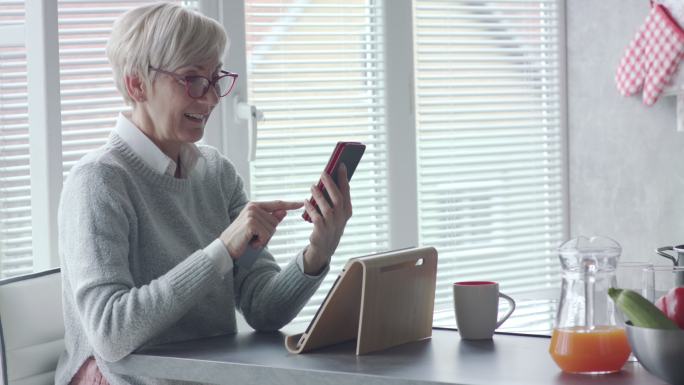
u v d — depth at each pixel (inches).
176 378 62.8
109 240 68.0
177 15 72.1
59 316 77.9
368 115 132.2
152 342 73.7
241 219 68.2
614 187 147.0
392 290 62.8
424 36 138.8
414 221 136.3
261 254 82.9
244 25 122.4
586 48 148.9
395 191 134.5
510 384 50.6
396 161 134.5
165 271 73.7
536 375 52.9
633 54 140.4
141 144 74.7
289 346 63.0
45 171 109.2
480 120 143.6
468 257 142.5
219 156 85.9
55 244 109.8
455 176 141.9
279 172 126.1
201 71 73.4
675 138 138.5
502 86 145.6
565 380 51.4
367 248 133.3
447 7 140.3
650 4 137.6
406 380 52.7
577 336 52.7
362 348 61.1
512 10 146.0
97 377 70.6
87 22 112.1
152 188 75.4
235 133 122.1
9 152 109.0
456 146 141.5
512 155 147.4
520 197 148.5
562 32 151.1
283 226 126.0
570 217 153.3
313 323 62.1
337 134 130.5
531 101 148.7
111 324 64.5
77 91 111.8
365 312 60.6
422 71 138.9
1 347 72.4
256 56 124.4
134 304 64.7
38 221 109.5
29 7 108.0
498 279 145.4
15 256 109.7
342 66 130.6
